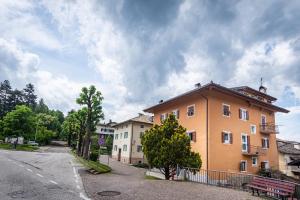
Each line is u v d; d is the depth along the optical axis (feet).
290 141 156.66
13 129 161.89
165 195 34.83
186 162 63.16
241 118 96.73
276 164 107.34
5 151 110.83
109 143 242.58
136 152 157.17
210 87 82.12
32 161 73.82
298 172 122.11
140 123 162.81
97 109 114.11
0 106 281.54
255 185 40.68
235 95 92.73
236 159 89.66
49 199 29.17
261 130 102.63
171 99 101.04
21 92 329.93
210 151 82.17
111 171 82.74
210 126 84.43
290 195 33.81
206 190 41.01
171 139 63.57
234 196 36.40
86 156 106.73
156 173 90.79
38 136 249.75
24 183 37.93
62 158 96.63
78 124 145.69
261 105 105.70
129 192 36.09
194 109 92.73
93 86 115.14
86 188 37.93
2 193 30.63
